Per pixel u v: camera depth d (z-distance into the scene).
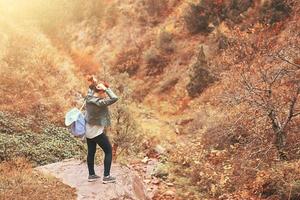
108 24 30.72
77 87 19.83
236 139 13.35
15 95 15.82
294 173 9.89
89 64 26.83
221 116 14.53
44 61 20.91
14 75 17.30
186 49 24.16
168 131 17.97
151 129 17.81
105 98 8.45
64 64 23.34
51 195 8.13
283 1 20.61
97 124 8.50
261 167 10.80
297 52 13.46
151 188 10.95
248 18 22.17
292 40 14.44
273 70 12.76
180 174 12.37
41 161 11.44
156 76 24.28
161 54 25.02
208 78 20.28
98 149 11.88
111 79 13.95
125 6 30.91
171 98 21.80
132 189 8.99
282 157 11.00
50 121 14.95
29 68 19.12
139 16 29.27
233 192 10.47
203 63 20.69
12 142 11.75
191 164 12.87
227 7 23.86
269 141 11.68
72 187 8.66
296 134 11.51
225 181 10.88
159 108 21.36
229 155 12.73
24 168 9.88
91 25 31.53
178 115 20.03
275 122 11.41
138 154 13.98
